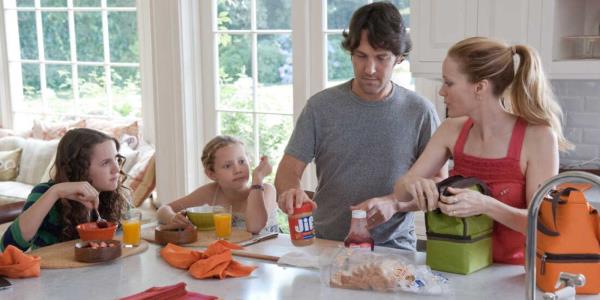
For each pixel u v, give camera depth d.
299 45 4.21
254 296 1.84
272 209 2.64
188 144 4.62
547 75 3.23
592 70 3.15
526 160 2.03
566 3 3.31
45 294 1.88
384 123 2.56
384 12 2.39
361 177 2.58
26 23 5.87
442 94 2.09
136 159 5.00
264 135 4.49
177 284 1.84
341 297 1.83
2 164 5.42
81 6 5.54
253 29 4.42
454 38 3.41
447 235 1.98
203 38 4.59
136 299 1.76
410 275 1.87
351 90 2.60
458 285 1.89
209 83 4.61
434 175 2.48
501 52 1.99
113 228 2.33
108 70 5.48
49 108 5.87
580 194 1.82
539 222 1.84
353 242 2.05
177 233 2.31
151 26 4.60
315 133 2.63
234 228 2.55
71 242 2.38
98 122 5.42
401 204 2.33
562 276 1.61
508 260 2.08
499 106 2.04
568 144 2.08
